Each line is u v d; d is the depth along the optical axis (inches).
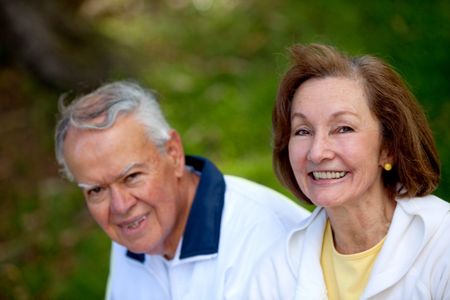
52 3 269.6
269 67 247.1
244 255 110.7
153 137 108.1
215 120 231.8
